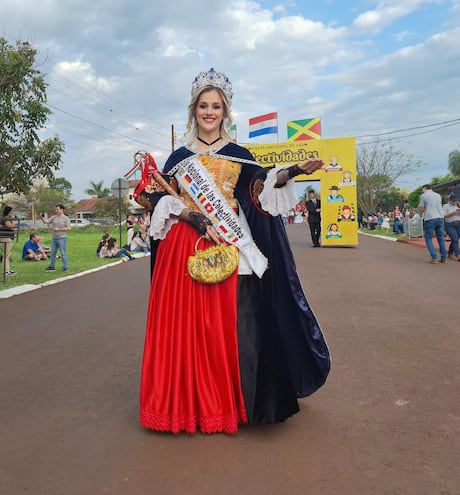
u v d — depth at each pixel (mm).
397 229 26219
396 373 3939
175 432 2861
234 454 2650
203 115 3055
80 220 57250
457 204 12203
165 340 2920
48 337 5430
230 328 2871
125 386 3789
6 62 9570
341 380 3785
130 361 4445
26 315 6715
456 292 7555
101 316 6508
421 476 2412
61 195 62562
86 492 2326
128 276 10938
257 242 3053
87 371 4184
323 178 17250
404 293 7527
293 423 3029
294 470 2480
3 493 2336
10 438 2924
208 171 3014
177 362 2879
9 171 11031
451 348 4605
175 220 3035
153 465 2559
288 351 3010
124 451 2721
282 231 2979
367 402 3355
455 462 2543
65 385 3844
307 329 2951
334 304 6742
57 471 2527
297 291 2963
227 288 2895
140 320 6172
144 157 3012
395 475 2422
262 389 2859
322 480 2383
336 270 10555
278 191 2844
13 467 2580
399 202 55719
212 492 2297
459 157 51812
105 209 59969
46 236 33188
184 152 3105
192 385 2881
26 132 10836
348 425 2994
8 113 9961
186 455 2650
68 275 11102
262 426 2980
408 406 3281
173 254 2988
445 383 3701
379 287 8148
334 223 17250
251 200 3025
